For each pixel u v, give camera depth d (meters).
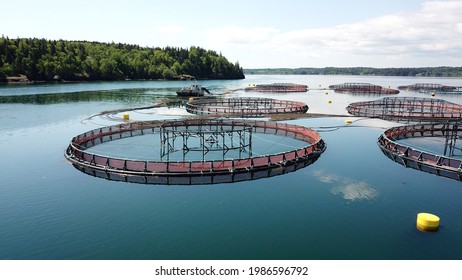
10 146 54.94
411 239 27.75
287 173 41.75
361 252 25.88
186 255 24.98
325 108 111.19
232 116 84.44
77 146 50.00
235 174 39.25
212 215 30.95
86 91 154.50
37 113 88.25
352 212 32.06
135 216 30.56
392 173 42.22
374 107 105.75
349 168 43.91
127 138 59.97
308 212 31.89
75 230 28.19
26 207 32.25
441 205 33.66
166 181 38.12
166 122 65.50
